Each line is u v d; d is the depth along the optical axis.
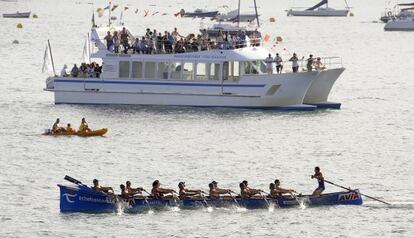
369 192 173.50
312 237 148.00
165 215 157.50
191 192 160.75
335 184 166.25
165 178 184.25
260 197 160.12
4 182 180.25
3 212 159.38
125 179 183.50
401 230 151.38
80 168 192.75
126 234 148.38
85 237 147.12
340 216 157.50
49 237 147.25
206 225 152.62
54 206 163.12
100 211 158.62
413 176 187.12
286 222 154.38
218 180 183.12
